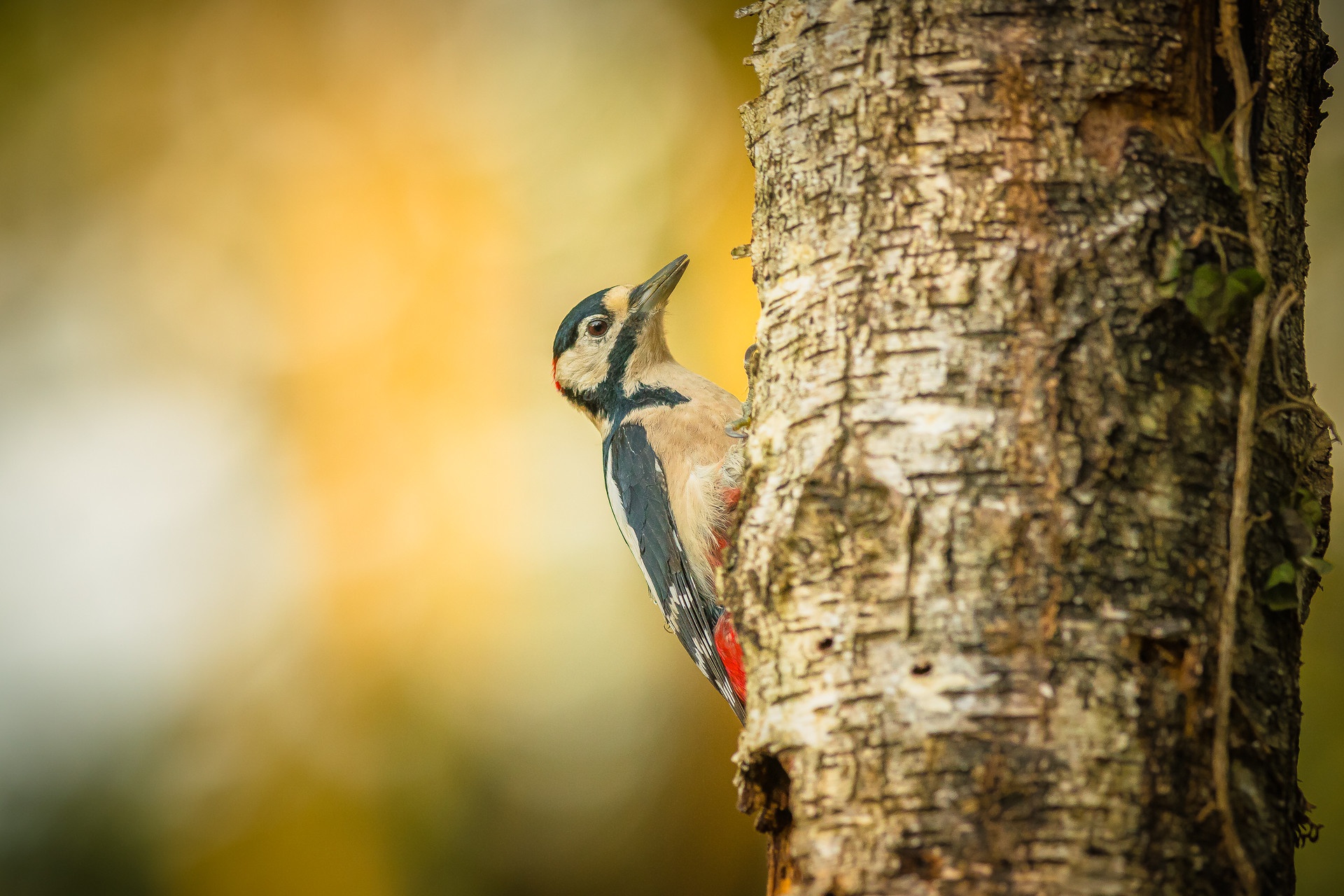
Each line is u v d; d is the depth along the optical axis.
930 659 4.75
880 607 4.88
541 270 15.00
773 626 5.19
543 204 15.18
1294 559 5.00
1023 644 4.66
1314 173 13.28
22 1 15.98
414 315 15.02
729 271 14.61
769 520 5.27
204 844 13.30
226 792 13.51
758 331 5.69
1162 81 5.04
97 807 13.39
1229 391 4.92
